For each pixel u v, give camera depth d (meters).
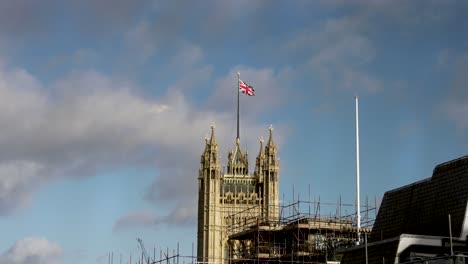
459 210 92.75
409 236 90.50
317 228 141.25
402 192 106.12
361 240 127.62
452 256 79.00
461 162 95.31
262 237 154.62
